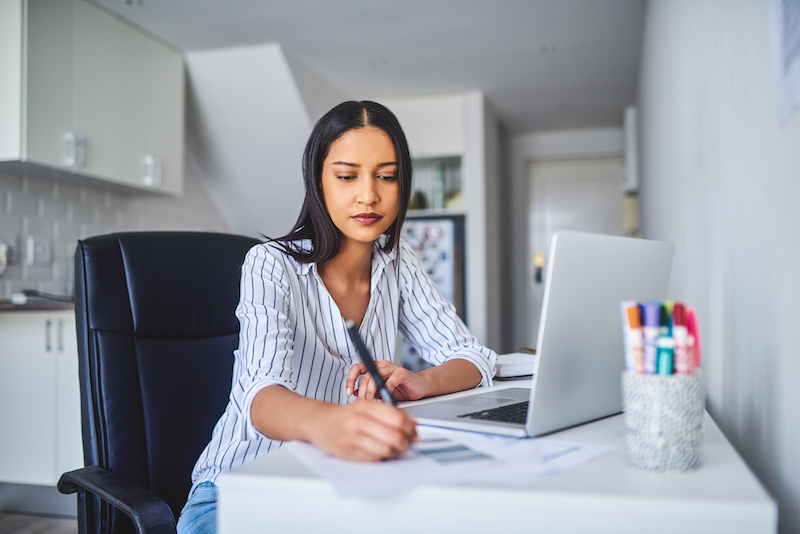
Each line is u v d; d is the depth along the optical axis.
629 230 4.84
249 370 0.88
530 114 5.07
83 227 3.13
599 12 3.08
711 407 1.23
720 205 1.10
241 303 1.01
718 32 1.09
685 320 0.61
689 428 0.59
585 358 0.77
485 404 0.92
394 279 1.29
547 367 0.70
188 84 3.72
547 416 0.72
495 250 4.96
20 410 2.46
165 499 1.13
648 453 0.59
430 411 0.86
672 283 1.93
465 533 0.54
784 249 0.70
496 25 3.23
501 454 0.65
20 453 2.46
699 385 0.60
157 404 1.16
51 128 2.57
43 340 2.45
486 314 4.43
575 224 5.78
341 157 1.00
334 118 1.01
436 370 1.09
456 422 0.78
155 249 1.22
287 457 0.65
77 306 1.12
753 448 0.87
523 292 5.77
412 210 4.55
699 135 1.32
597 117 5.18
